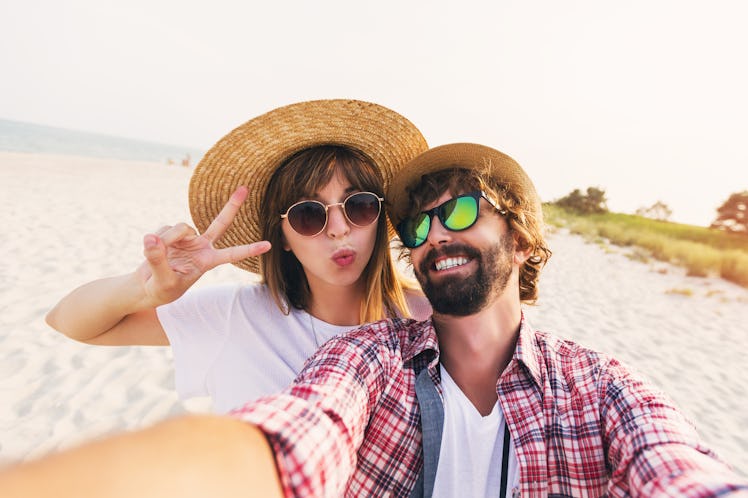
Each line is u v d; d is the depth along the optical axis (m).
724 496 0.23
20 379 1.14
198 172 0.59
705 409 1.38
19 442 0.92
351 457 0.34
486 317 0.43
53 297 1.68
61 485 0.14
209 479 0.18
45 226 2.73
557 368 0.41
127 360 1.27
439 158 0.52
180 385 0.56
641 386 0.38
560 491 0.36
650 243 4.95
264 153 0.60
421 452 0.39
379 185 0.61
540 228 0.52
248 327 0.57
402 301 0.69
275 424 0.26
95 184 4.87
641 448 0.32
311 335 0.59
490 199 0.44
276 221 0.60
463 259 0.44
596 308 2.38
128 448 0.17
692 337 2.06
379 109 0.59
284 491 0.25
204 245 0.47
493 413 0.40
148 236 0.42
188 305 0.56
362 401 0.38
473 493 0.38
